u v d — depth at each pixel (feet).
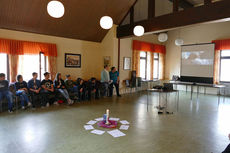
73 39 21.56
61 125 11.27
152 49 28.73
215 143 8.88
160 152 7.88
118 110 15.33
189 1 23.39
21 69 16.93
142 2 21.22
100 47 24.70
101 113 14.24
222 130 10.75
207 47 23.85
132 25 20.88
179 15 16.38
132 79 24.48
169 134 10.02
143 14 23.08
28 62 17.65
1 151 7.76
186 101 19.97
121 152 7.82
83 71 22.93
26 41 17.25
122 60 24.18
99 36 23.35
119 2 19.52
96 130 10.46
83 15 18.80
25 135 9.59
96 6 18.56
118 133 10.03
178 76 28.43
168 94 25.03
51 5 9.48
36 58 18.17
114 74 22.09
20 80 15.52
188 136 9.76
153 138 9.41
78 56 22.20
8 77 16.40
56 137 9.37
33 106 15.71
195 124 11.84
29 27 17.08
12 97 14.49
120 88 24.17
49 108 15.79
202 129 10.89
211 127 11.28
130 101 19.42
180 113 14.65
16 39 16.72
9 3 14.15
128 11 21.59
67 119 12.54
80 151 7.86
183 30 28.81
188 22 15.72
